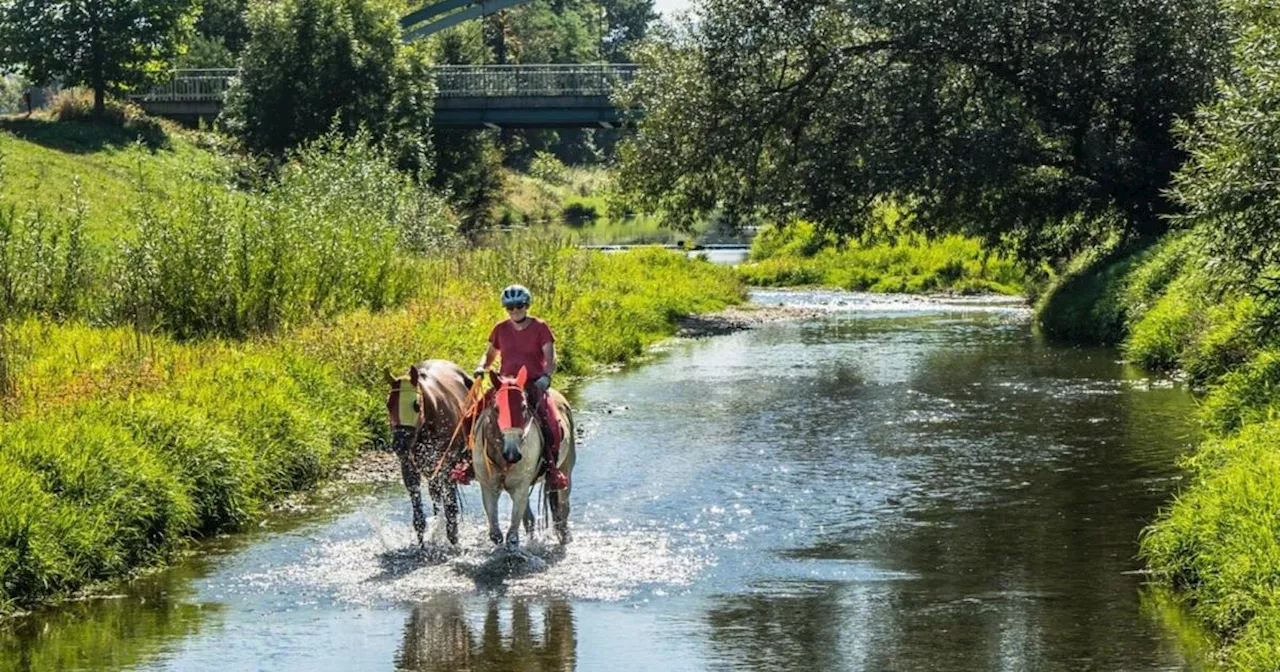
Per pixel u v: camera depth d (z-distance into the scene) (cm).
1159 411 1962
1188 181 1770
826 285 4619
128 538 1255
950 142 3322
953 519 1388
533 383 1247
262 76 6512
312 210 2528
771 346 2997
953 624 1061
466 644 1030
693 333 3275
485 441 1234
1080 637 1020
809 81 3584
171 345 1916
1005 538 1311
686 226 3888
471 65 8669
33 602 1140
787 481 1573
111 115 6100
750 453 1744
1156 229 3403
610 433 1905
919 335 3169
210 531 1377
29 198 4231
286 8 6544
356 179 3350
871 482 1561
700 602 1130
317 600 1148
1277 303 1823
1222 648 983
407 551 1292
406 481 1291
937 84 3422
